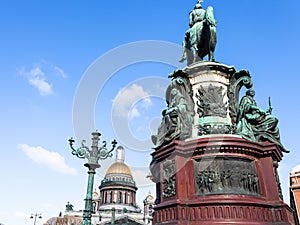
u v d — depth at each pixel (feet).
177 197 37.86
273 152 41.98
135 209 218.18
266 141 43.45
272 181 40.24
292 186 115.65
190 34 58.44
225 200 35.81
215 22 55.47
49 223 213.66
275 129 45.34
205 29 56.44
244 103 47.11
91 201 63.46
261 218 36.04
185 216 36.24
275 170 43.27
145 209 217.56
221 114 47.03
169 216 37.45
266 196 39.88
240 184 38.91
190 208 37.14
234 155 40.34
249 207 35.94
